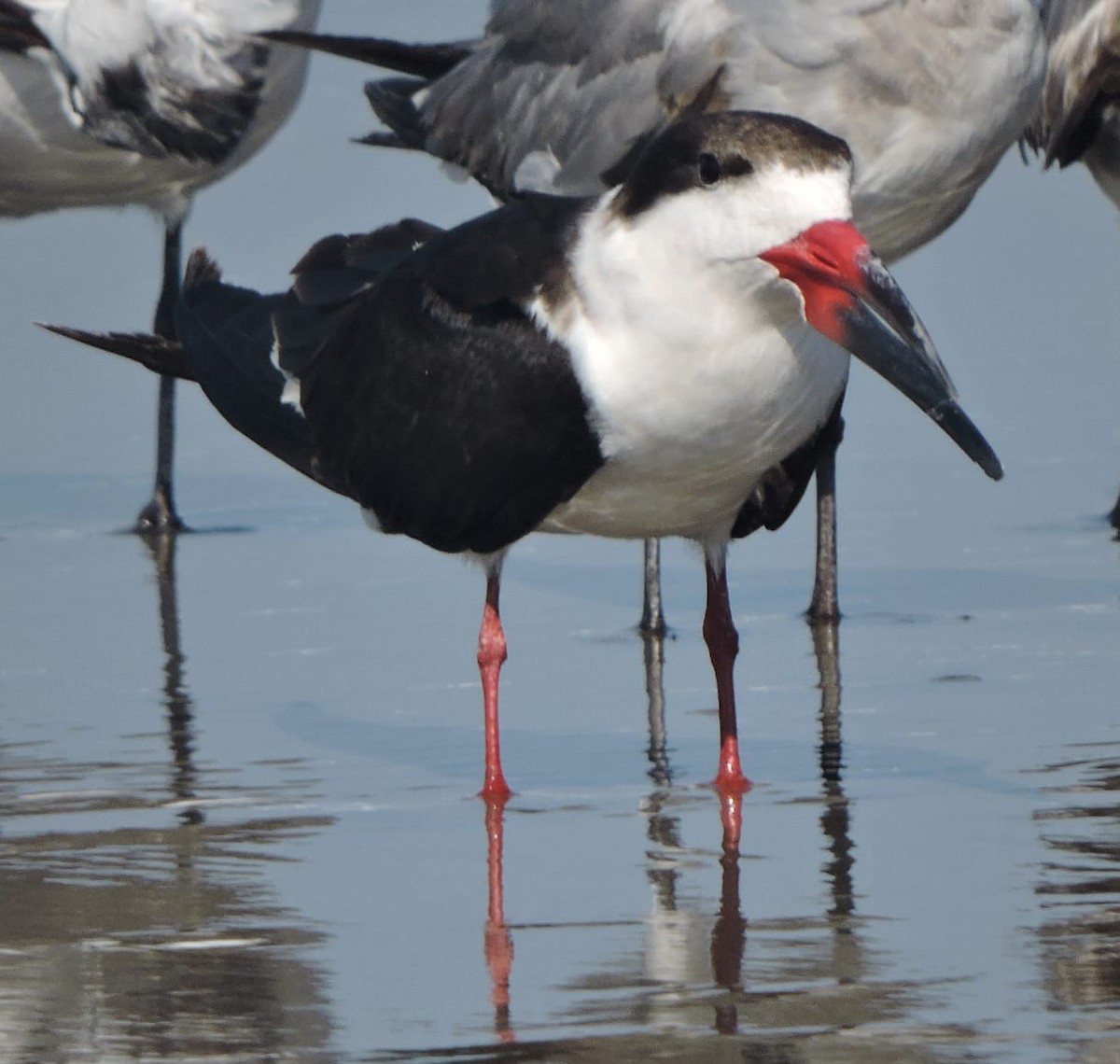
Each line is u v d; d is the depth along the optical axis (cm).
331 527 1678
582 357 1060
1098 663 1303
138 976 904
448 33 2291
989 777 1123
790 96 1398
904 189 1413
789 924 944
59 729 1234
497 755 1130
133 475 1805
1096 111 1661
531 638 1397
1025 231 2084
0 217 1902
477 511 1121
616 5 1441
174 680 1322
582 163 1455
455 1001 875
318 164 2133
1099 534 1567
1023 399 1803
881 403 1820
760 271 1007
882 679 1291
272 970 909
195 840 1063
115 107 1783
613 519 1124
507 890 994
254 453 1862
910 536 1577
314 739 1216
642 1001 871
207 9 1802
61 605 1488
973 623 1388
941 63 1385
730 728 1140
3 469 1811
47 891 998
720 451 1068
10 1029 857
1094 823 1054
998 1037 831
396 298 1158
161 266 2070
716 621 1154
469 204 2097
